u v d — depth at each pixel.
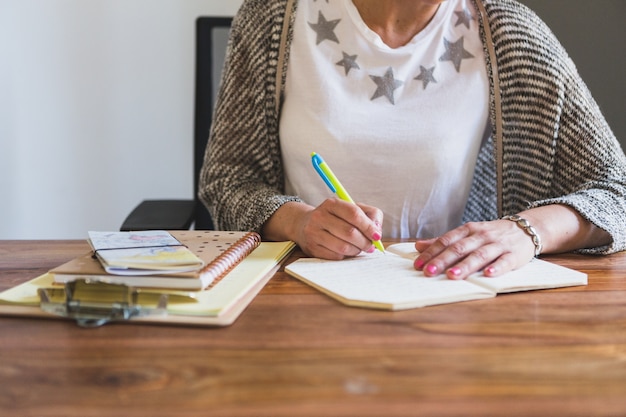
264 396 0.55
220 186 1.27
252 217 1.14
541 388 0.57
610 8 1.55
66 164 2.08
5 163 2.04
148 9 2.04
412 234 1.35
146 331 0.69
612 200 1.11
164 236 0.94
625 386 0.57
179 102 2.09
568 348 0.66
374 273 0.90
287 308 0.77
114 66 2.05
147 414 0.52
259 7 1.33
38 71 2.02
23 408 0.53
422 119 1.29
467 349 0.65
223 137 1.32
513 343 0.67
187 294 0.75
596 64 1.56
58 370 0.60
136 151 2.10
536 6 1.56
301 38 1.30
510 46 1.28
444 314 0.76
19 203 2.07
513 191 1.31
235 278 0.85
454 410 0.53
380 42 1.27
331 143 1.28
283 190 1.37
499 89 1.29
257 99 1.31
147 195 2.12
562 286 0.88
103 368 0.60
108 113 2.07
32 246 1.09
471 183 1.38
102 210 2.12
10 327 0.71
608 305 0.80
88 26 2.02
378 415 0.52
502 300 0.82
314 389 0.56
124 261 0.77
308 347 0.65
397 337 0.68
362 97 1.29
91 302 0.74
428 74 1.30
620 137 1.57
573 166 1.24
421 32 1.29
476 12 1.32
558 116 1.24
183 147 2.11
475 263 0.90
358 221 0.97
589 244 1.08
